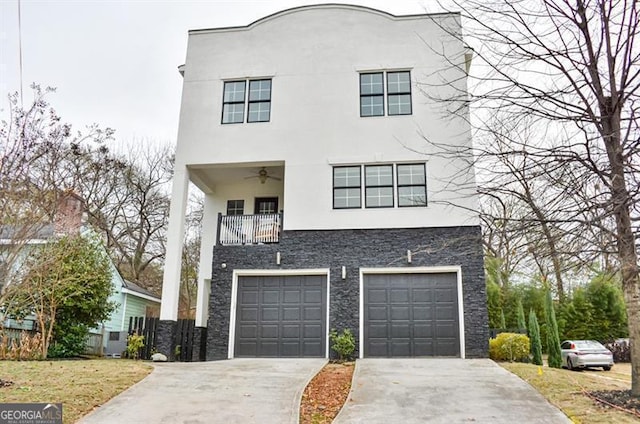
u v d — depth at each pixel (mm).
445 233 14930
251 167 17000
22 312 14406
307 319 14969
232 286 15367
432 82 16000
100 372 10914
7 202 9031
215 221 18406
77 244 14242
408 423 7797
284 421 7875
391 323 14609
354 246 15180
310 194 15719
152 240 33938
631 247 7824
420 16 16609
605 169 8023
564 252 7902
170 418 7949
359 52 16672
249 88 16938
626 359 22516
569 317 24438
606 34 8406
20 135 9719
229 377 10961
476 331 14164
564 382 10320
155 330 15258
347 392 9844
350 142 15953
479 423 7746
